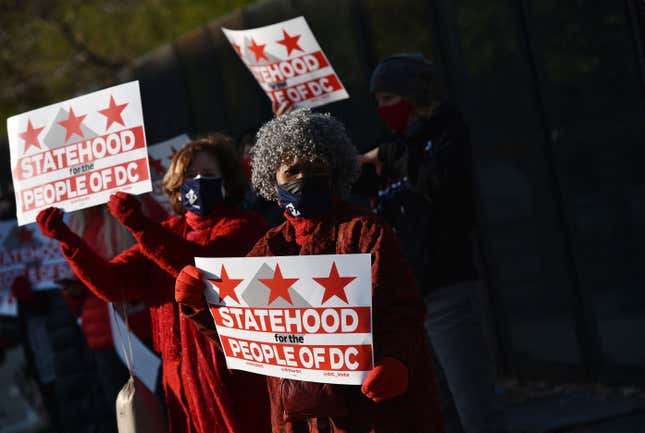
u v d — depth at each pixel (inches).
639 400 508.7
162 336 338.0
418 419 248.2
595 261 540.1
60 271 554.3
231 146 354.6
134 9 1227.2
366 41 608.7
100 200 325.7
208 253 322.3
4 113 1322.6
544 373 592.7
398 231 372.8
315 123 257.9
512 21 554.9
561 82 534.0
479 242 621.3
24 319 579.2
